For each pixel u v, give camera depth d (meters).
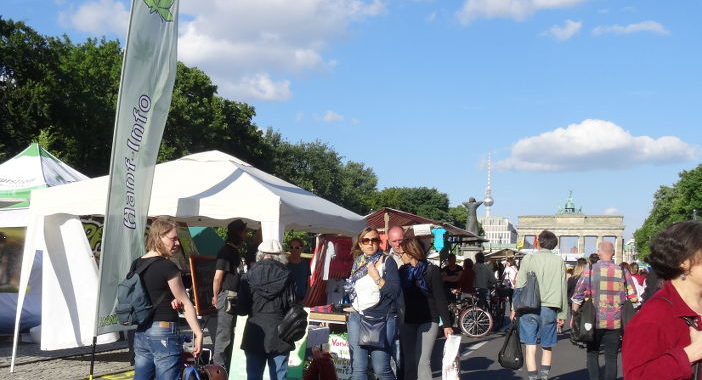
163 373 5.35
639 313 2.85
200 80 46.59
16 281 12.16
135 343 5.45
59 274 10.13
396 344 7.89
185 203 8.89
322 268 11.35
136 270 5.42
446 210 100.00
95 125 38.00
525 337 9.17
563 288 9.20
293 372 7.98
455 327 17.77
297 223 9.45
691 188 75.25
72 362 10.19
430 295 7.64
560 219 115.31
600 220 114.12
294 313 6.34
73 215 10.32
